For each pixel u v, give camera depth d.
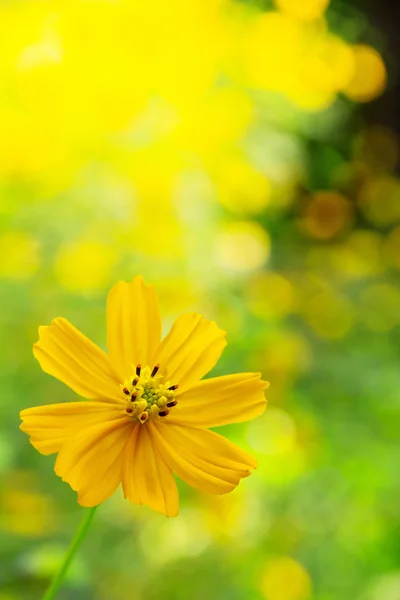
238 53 0.94
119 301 0.38
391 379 0.93
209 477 0.37
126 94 0.79
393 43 1.77
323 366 0.98
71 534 0.71
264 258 0.95
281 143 1.00
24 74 0.76
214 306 0.87
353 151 1.63
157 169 0.83
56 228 0.79
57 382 0.78
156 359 0.38
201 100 0.87
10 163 0.77
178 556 0.75
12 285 0.76
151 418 0.37
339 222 1.37
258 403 0.38
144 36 0.81
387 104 1.79
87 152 0.82
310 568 0.75
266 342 0.86
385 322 1.14
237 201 0.95
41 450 0.36
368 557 0.76
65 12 0.78
